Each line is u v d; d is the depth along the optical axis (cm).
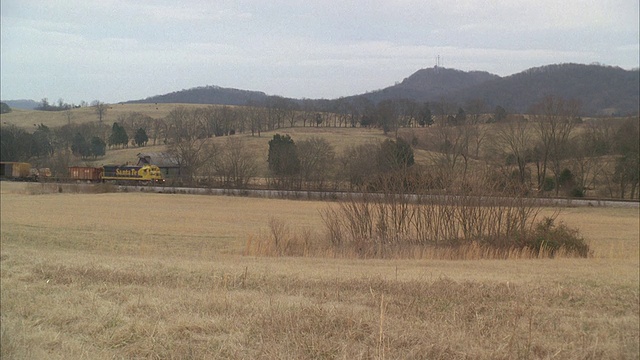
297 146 7450
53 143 10975
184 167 8356
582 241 2473
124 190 6881
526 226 2508
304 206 5072
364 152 6531
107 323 866
